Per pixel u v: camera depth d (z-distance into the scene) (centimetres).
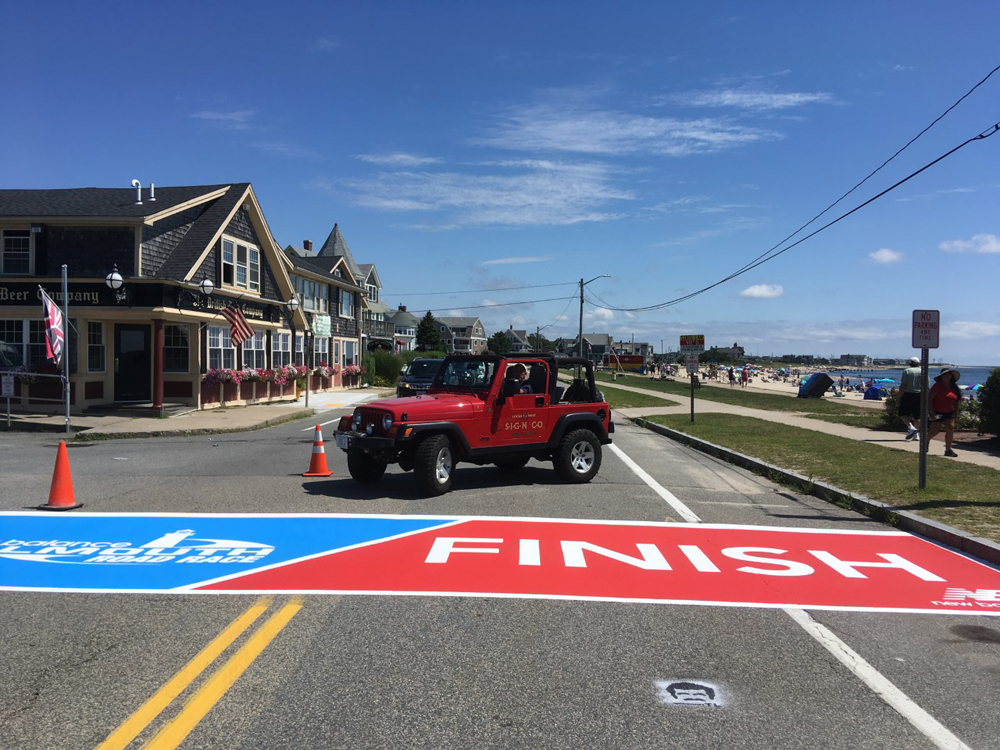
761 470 1293
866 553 745
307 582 621
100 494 1009
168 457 1420
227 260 2648
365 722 383
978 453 1425
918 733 382
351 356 4578
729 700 416
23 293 2114
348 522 847
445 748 359
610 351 15225
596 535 801
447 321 14450
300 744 361
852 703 414
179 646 481
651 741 369
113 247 2166
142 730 372
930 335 1027
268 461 1363
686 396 3931
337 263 4328
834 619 551
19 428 1928
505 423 1067
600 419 1164
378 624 524
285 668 448
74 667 448
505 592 601
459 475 1218
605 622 536
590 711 399
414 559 695
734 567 688
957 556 738
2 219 2108
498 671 448
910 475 1140
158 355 2178
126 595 585
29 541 752
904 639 514
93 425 1903
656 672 451
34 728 375
